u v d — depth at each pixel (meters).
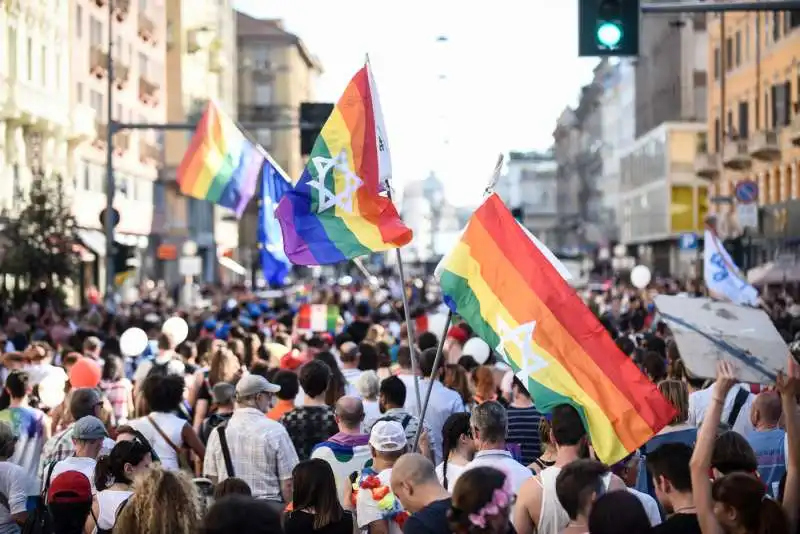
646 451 11.99
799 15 64.25
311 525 9.79
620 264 90.25
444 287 10.85
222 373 18.02
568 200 176.38
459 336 22.52
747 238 62.66
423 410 11.28
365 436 12.23
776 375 8.55
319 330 31.45
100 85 67.62
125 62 73.12
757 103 72.31
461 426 11.27
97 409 13.62
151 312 37.69
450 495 8.74
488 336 10.66
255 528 6.67
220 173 24.47
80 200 62.94
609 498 7.43
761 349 8.57
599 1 18.12
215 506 6.73
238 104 144.88
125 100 72.94
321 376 13.80
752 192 43.91
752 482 7.91
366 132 13.98
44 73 57.66
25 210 46.06
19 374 14.93
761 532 7.87
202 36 93.50
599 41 18.12
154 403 13.94
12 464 11.56
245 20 146.12
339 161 13.91
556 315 10.39
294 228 13.88
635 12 18.14
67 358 18.75
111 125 41.97
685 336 8.66
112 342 22.25
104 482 10.98
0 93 51.19
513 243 10.72
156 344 22.78
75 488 10.75
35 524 11.52
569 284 11.20
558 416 9.94
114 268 43.31
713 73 83.12
